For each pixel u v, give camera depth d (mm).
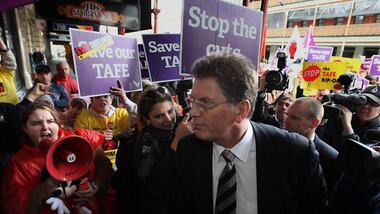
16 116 1705
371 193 1023
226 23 1867
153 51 2498
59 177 1192
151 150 1547
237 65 914
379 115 2186
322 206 1128
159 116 1594
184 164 1115
